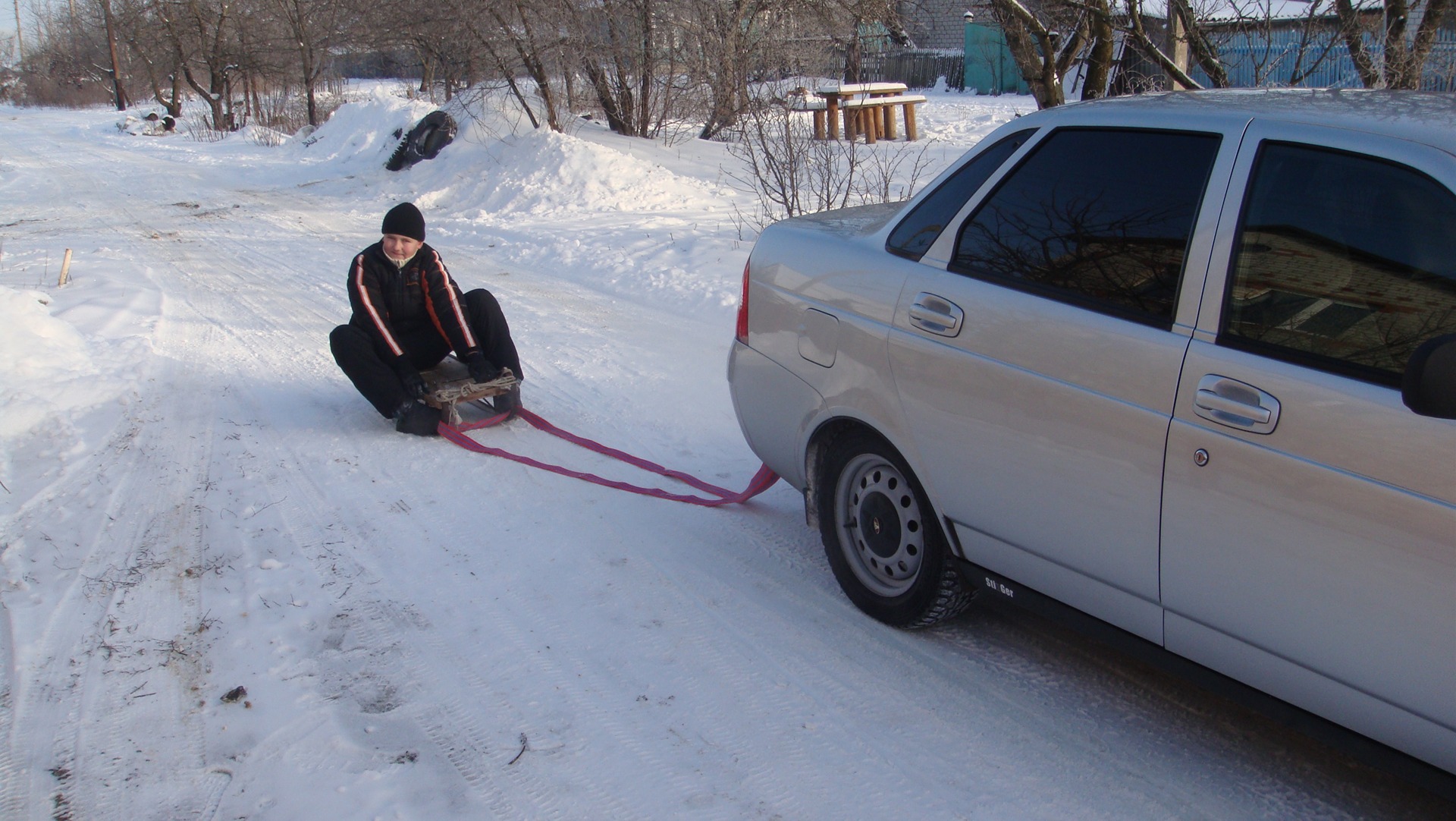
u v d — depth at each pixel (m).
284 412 6.30
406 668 3.57
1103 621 3.07
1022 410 3.10
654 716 3.32
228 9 35.41
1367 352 2.44
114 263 11.19
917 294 3.47
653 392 6.72
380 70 46.19
